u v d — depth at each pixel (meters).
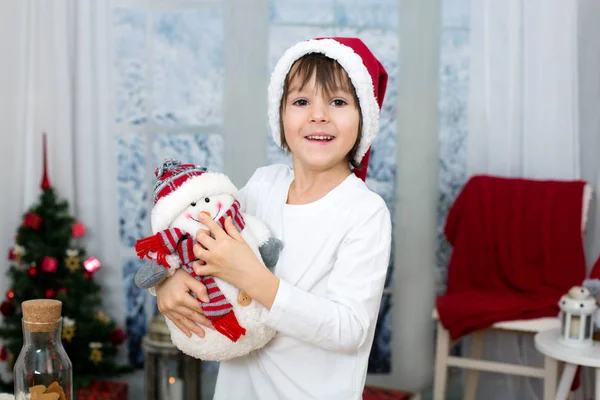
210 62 2.56
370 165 2.65
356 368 1.10
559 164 2.49
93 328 2.33
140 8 2.52
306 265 1.11
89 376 2.34
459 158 2.64
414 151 2.63
